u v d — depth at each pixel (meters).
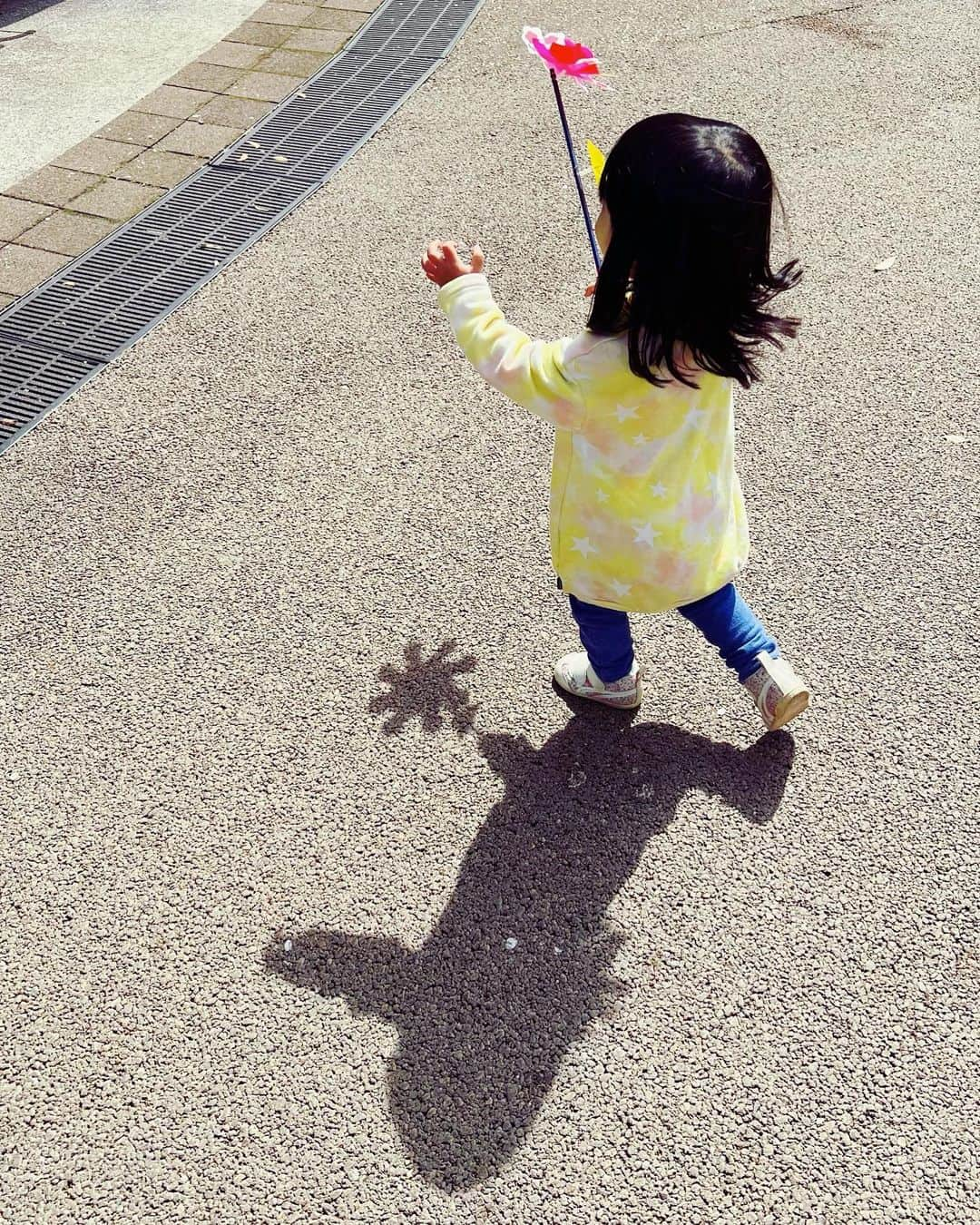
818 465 3.21
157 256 4.25
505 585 2.92
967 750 2.48
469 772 2.49
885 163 4.53
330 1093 1.99
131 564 3.03
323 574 2.97
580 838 2.36
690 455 2.03
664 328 1.74
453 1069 2.01
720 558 2.22
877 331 3.69
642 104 5.05
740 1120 1.93
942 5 5.82
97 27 6.12
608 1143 1.91
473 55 5.64
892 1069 1.99
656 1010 2.08
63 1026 2.10
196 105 5.30
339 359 3.71
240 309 3.96
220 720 2.63
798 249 4.08
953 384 3.47
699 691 2.63
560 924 2.21
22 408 3.57
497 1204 1.85
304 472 3.29
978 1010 2.05
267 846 2.37
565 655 2.70
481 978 2.14
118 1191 1.89
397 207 4.46
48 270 4.19
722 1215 1.83
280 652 2.78
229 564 3.01
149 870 2.34
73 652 2.80
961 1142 1.89
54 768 2.54
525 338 1.94
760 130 4.80
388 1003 2.11
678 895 2.25
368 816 2.42
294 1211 1.86
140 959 2.19
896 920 2.19
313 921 2.24
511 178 4.60
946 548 2.95
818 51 5.42
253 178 4.71
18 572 3.02
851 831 2.34
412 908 2.25
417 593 2.91
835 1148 1.89
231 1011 2.11
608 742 2.54
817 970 2.12
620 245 1.72
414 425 3.44
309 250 4.25
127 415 3.53
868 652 2.70
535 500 3.16
